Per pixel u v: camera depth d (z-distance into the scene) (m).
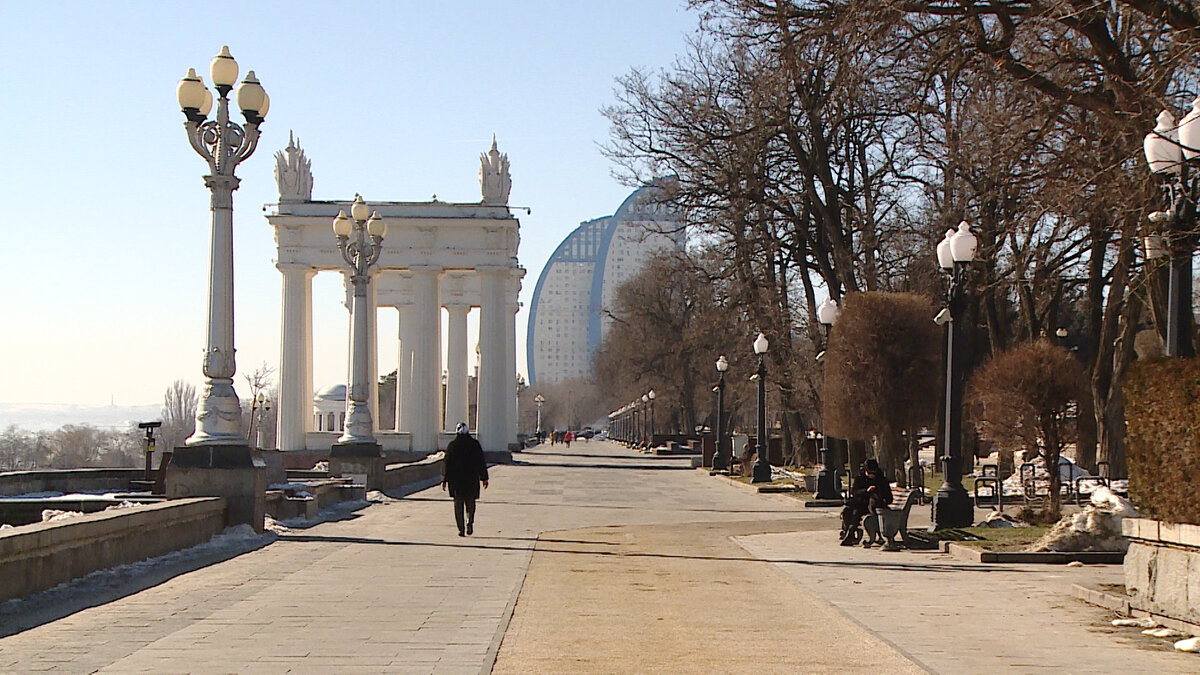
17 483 31.23
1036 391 24.81
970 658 10.05
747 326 51.28
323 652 9.94
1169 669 9.60
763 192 42.00
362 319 35.78
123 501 20.75
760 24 25.22
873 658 10.00
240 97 21.52
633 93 43.09
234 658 9.61
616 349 106.88
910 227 42.75
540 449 115.12
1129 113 19.59
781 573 16.73
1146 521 12.12
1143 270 26.20
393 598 13.48
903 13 20.61
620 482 48.31
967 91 24.94
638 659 9.81
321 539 20.88
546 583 15.16
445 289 92.81
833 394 32.78
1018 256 34.59
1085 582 15.38
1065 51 21.91
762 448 43.75
